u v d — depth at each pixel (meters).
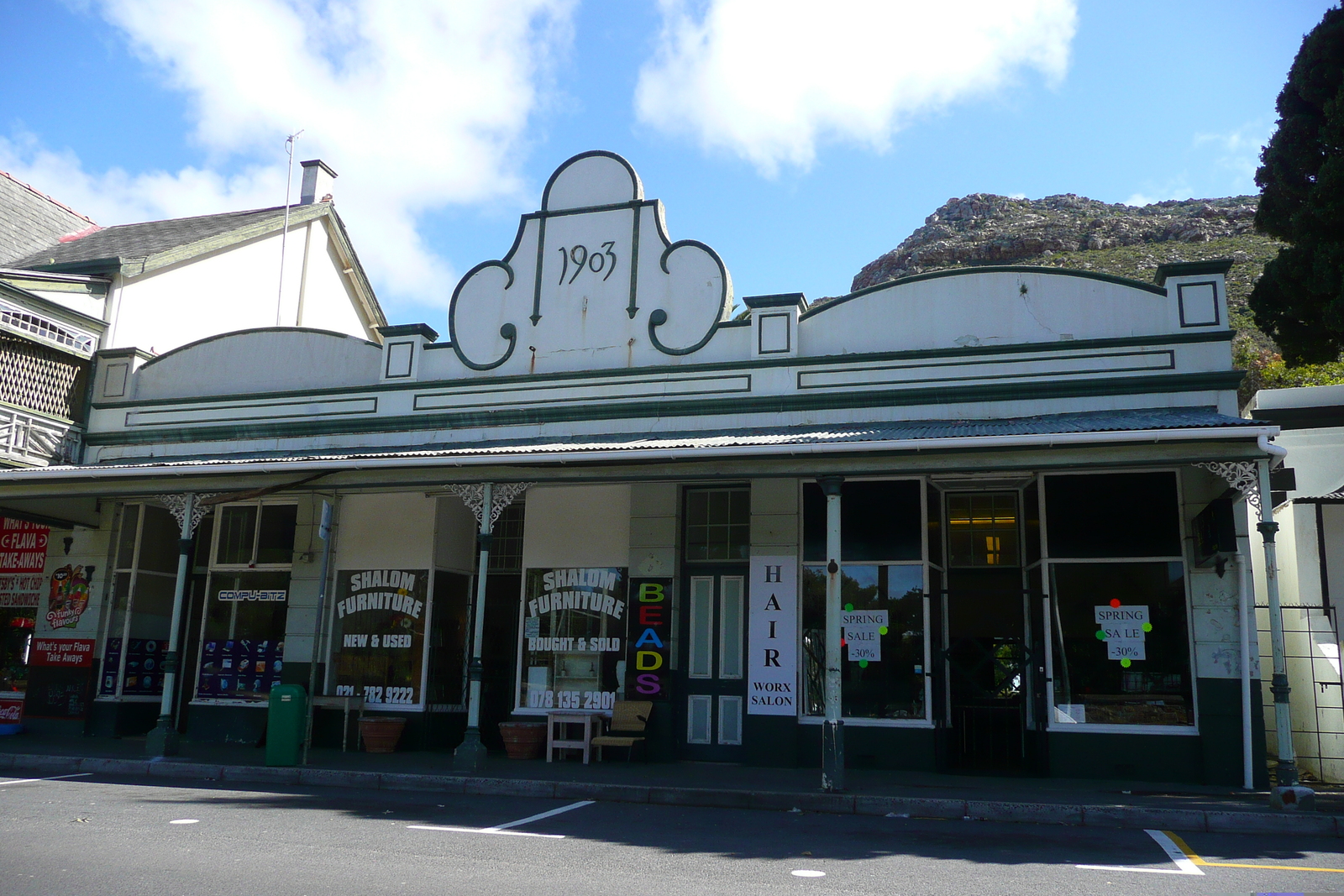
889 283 13.19
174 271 18.08
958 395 12.49
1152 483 11.75
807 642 12.55
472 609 14.93
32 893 5.41
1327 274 11.83
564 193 14.88
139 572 15.75
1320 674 11.36
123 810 8.46
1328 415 13.42
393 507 14.63
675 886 5.90
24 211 19.98
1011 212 107.06
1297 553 12.21
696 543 13.48
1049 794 9.80
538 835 7.64
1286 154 12.77
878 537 12.48
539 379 14.24
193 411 15.94
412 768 11.34
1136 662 11.42
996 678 12.43
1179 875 6.50
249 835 7.34
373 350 15.42
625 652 13.29
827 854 7.07
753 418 13.23
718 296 13.84
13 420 15.20
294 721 11.71
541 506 14.08
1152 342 12.00
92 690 15.33
